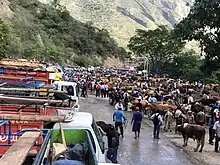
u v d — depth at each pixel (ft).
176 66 254.88
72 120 26.89
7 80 41.60
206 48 161.27
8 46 161.48
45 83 42.22
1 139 26.32
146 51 280.72
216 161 53.47
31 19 343.05
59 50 324.80
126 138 66.33
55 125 26.45
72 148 21.33
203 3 153.28
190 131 60.59
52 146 19.86
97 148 26.17
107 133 43.16
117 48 476.95
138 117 66.74
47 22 373.61
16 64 47.60
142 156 53.62
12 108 29.01
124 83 164.45
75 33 403.13
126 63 454.81
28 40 257.34
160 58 275.18
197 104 91.09
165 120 77.41
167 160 52.31
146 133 72.95
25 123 28.37
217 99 108.37
